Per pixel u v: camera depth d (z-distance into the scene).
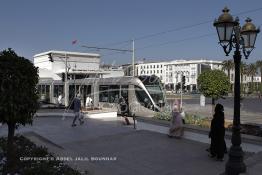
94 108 27.56
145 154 11.24
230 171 8.62
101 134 15.40
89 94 31.52
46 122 20.86
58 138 14.23
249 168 9.09
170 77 156.88
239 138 8.67
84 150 11.91
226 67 104.06
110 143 13.20
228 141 11.97
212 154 10.51
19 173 7.77
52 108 26.81
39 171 7.68
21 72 7.84
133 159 10.56
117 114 26.55
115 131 16.38
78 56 68.62
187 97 79.12
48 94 41.28
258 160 9.88
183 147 12.27
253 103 60.81
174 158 10.64
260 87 113.44
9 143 8.18
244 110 41.56
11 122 7.97
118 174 8.94
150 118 17.03
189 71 150.12
